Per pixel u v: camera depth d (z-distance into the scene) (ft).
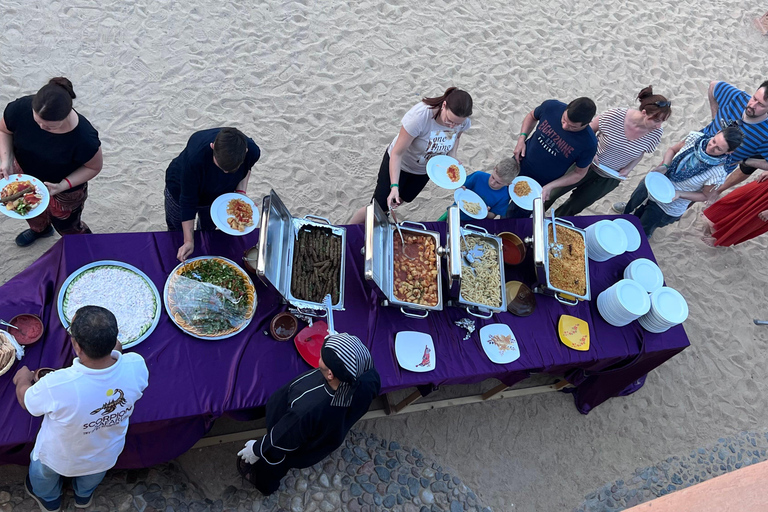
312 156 20.17
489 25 26.32
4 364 10.09
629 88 26.27
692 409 18.06
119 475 12.86
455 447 15.57
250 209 12.88
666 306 14.26
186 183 11.54
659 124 15.69
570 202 19.19
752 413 18.45
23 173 12.90
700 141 17.29
